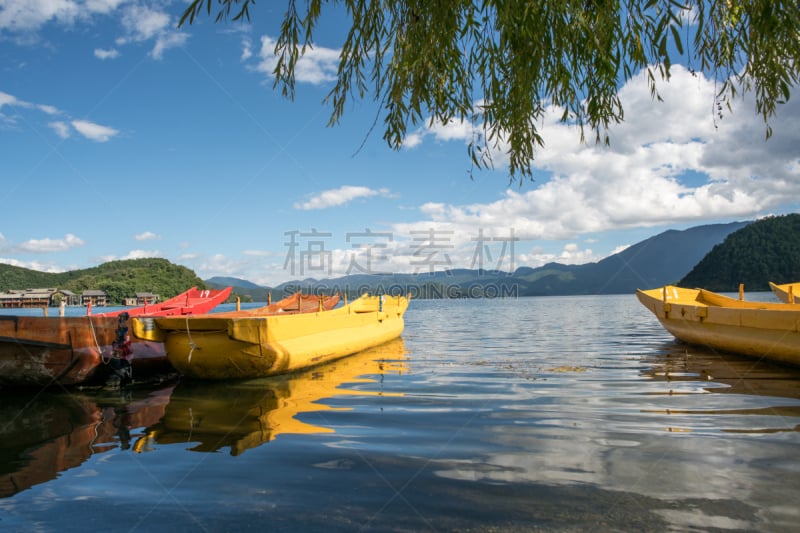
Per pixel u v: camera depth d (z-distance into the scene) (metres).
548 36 3.28
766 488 3.23
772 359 9.05
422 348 12.79
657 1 2.83
